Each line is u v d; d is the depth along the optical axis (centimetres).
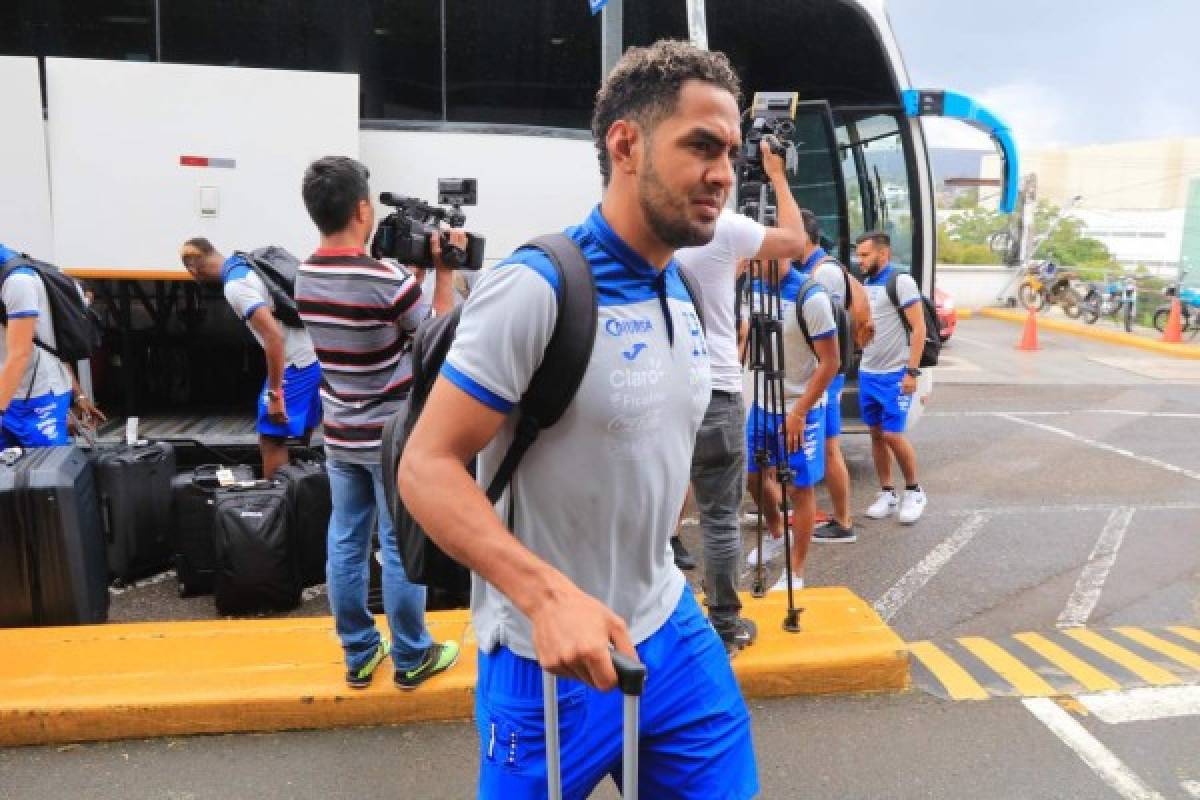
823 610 403
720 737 180
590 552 163
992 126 736
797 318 403
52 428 442
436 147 556
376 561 432
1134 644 419
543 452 155
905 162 718
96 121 517
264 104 526
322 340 299
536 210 566
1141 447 848
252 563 421
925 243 727
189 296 630
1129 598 481
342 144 532
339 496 315
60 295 436
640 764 182
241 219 530
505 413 148
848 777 310
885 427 597
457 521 141
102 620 416
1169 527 601
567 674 136
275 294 458
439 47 560
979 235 2403
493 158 560
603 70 496
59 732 321
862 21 683
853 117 705
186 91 521
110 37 547
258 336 450
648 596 174
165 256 528
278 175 530
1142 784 306
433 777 307
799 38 677
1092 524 606
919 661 396
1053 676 381
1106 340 1722
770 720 344
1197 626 447
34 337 427
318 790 299
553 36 569
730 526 353
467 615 399
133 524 470
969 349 1595
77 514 389
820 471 447
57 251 521
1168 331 1636
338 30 556
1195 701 359
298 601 445
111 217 522
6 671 343
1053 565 529
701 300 183
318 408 492
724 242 327
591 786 176
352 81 530
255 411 637
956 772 312
